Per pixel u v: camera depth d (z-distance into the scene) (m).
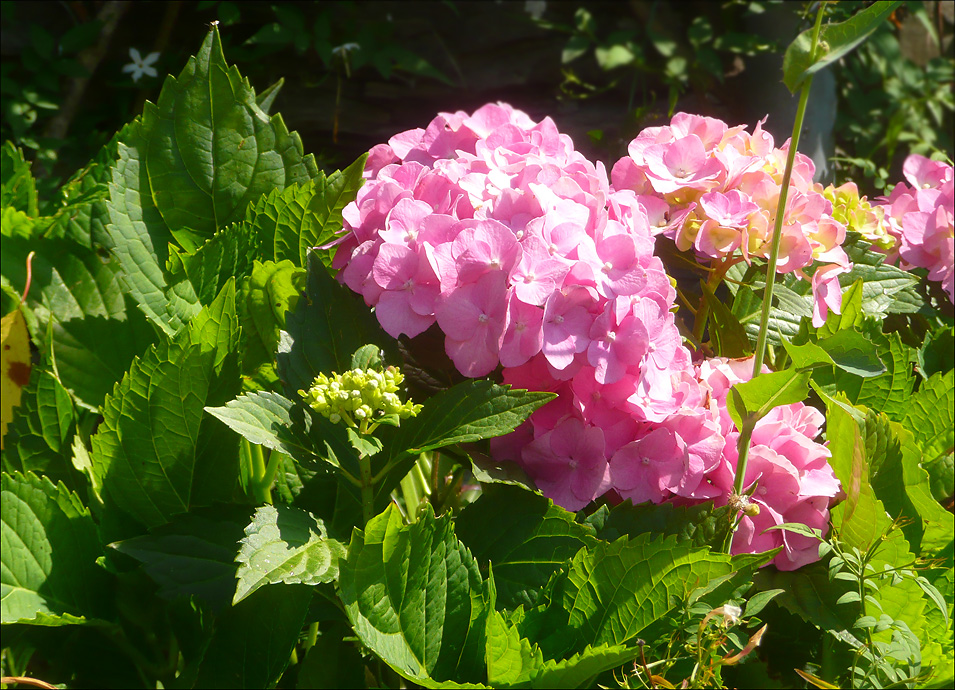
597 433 1.07
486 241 1.05
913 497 1.10
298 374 1.06
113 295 1.17
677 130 1.17
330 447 1.04
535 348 1.05
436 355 1.11
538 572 1.05
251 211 1.15
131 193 1.16
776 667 1.11
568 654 1.03
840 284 1.22
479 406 1.04
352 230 1.12
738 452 1.06
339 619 1.07
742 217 1.12
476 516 1.07
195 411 1.07
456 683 0.99
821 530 1.08
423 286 1.07
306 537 1.02
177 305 1.12
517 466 1.07
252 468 1.12
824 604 1.07
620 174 1.17
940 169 1.32
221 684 1.05
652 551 1.01
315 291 1.08
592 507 1.10
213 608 1.04
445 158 1.15
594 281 1.05
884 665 1.04
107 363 1.14
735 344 1.14
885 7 0.97
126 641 1.07
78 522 1.06
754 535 1.08
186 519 1.06
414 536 1.00
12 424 1.10
